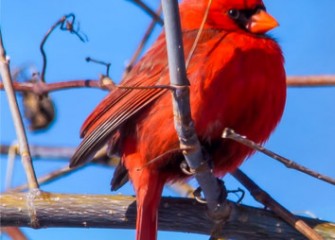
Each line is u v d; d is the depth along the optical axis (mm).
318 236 8500
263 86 8914
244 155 9203
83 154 9227
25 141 9031
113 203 8977
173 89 7340
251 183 8922
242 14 9375
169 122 8867
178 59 7238
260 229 8742
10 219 8891
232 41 9031
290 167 7055
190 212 8953
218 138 8969
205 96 8766
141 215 8844
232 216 8734
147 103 9047
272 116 9164
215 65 8805
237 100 8844
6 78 9211
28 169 9000
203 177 8203
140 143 9062
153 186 8969
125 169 9625
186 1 9656
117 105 9180
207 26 9328
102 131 9148
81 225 8938
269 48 9070
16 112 9086
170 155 8844
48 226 8953
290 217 8664
